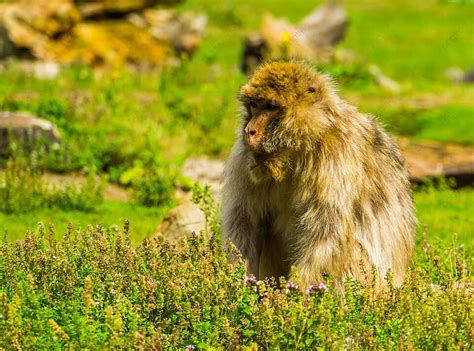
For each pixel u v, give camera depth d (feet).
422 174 194.18
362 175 89.15
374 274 82.69
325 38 341.82
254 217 91.35
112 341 69.21
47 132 175.63
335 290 82.17
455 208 168.66
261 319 73.72
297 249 90.07
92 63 308.19
